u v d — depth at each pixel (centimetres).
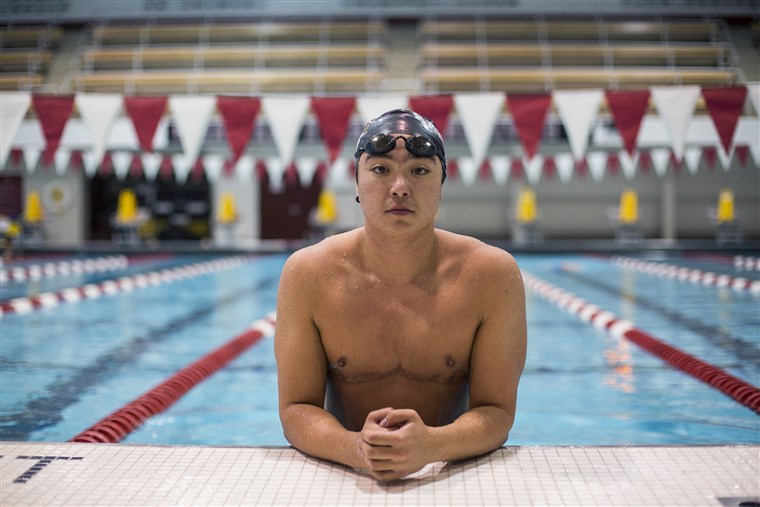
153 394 301
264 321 516
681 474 139
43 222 1233
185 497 130
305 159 936
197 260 1087
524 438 253
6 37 1340
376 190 139
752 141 705
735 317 520
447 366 152
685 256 1108
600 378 344
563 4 1327
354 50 1323
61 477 139
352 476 139
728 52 1286
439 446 136
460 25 1345
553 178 1398
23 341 435
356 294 150
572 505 126
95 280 779
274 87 1295
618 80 1261
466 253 152
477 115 367
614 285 735
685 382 335
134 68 1331
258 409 295
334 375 157
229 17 1350
